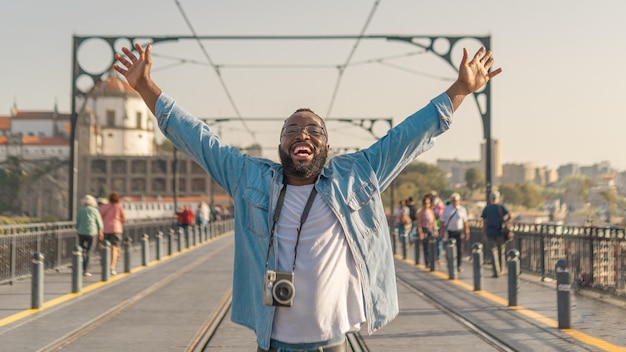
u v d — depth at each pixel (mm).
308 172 4137
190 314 12453
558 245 16828
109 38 25125
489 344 9633
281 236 4113
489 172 25578
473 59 4379
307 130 4152
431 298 14453
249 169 4285
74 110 24984
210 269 21734
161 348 9445
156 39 25156
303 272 4059
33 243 19078
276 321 4070
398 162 4367
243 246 4234
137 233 31656
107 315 12266
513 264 13172
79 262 15484
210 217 60000
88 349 9359
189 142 4359
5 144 197625
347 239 4109
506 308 12930
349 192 4168
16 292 15562
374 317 4156
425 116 4340
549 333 10320
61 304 13656
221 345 9688
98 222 18922
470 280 18188
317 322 4039
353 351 9328
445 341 9875
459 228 20641
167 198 186375
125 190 191875
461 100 4402
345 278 4125
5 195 164000
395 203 185000
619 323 11102
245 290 4250
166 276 19344
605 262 13875
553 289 15859
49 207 169875
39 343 9711
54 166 172750
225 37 25266
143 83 4383
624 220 13367
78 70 25016
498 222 18859
